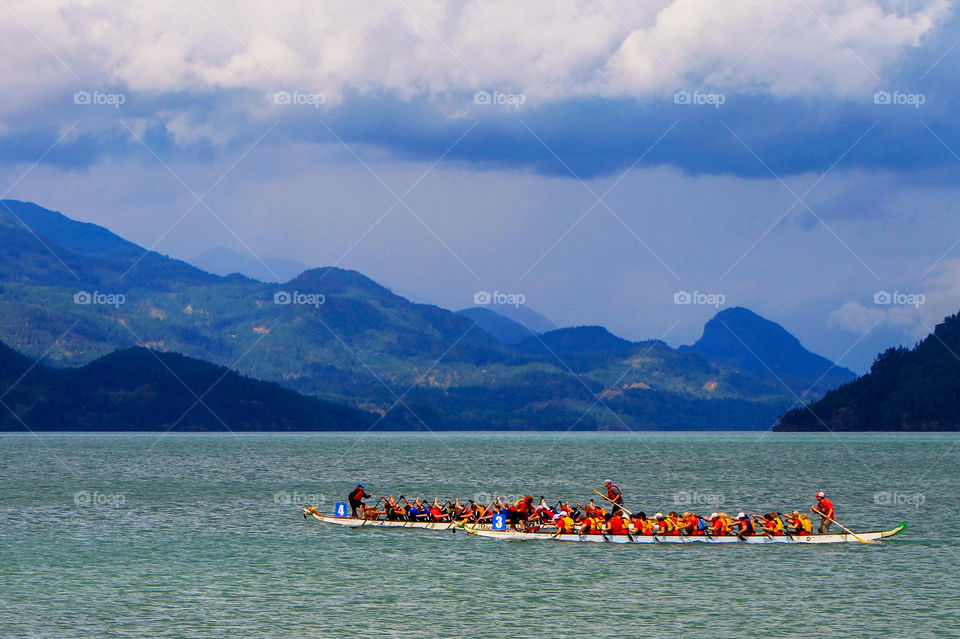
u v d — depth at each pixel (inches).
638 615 2138.3
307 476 6353.3
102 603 2225.6
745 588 2386.8
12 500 4493.1
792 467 7504.9
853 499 4616.1
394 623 2069.4
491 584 2427.4
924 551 2886.3
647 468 7406.5
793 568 2628.0
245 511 3981.3
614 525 3053.6
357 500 3540.8
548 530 3157.0
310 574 2544.3
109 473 6653.5
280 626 2043.6
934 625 2065.7
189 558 2780.5
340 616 2121.1
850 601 2258.9
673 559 2751.0
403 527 3388.3
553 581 2464.3
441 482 5797.2
